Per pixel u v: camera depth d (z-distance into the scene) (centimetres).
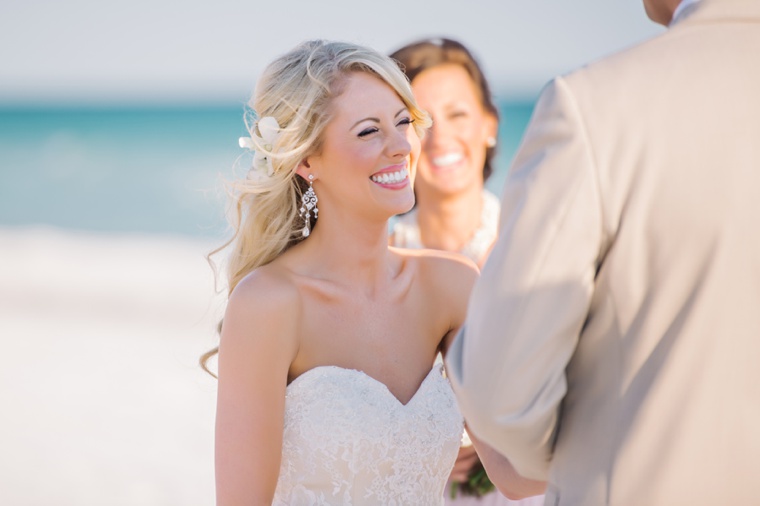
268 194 280
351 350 275
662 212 178
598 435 186
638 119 180
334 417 259
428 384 279
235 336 262
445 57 390
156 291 1540
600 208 180
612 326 183
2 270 1759
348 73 270
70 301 1488
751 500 176
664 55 186
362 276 281
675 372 176
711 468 175
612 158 180
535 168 185
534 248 180
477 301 188
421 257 301
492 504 354
